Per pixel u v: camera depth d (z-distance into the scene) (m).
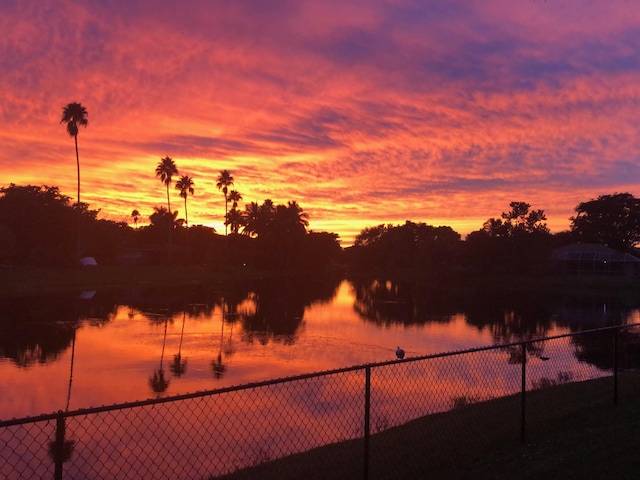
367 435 6.16
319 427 11.64
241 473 8.15
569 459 6.71
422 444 8.09
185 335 29.36
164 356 23.34
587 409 9.58
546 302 54.06
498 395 14.49
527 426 8.62
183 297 53.62
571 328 35.72
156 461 9.45
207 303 48.28
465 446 7.78
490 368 18.78
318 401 13.77
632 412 9.03
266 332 31.12
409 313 43.31
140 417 12.03
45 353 23.53
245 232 123.19
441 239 114.44
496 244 87.50
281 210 120.94
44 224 79.19
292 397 14.11
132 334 29.30
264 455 9.70
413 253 129.75
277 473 7.79
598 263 86.94
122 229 121.00
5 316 35.75
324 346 26.81
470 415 9.77
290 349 25.78
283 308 45.56
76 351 24.09
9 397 16.44
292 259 127.12
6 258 77.62
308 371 20.98
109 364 21.45
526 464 6.73
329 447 8.81
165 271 85.94
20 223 78.19
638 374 14.30
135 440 10.54
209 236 128.38
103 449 9.27
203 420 11.88
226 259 111.69
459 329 34.41
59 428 4.42
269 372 20.73
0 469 9.39
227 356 23.69
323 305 49.03
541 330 34.66
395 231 134.38
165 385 18.30
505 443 7.80
